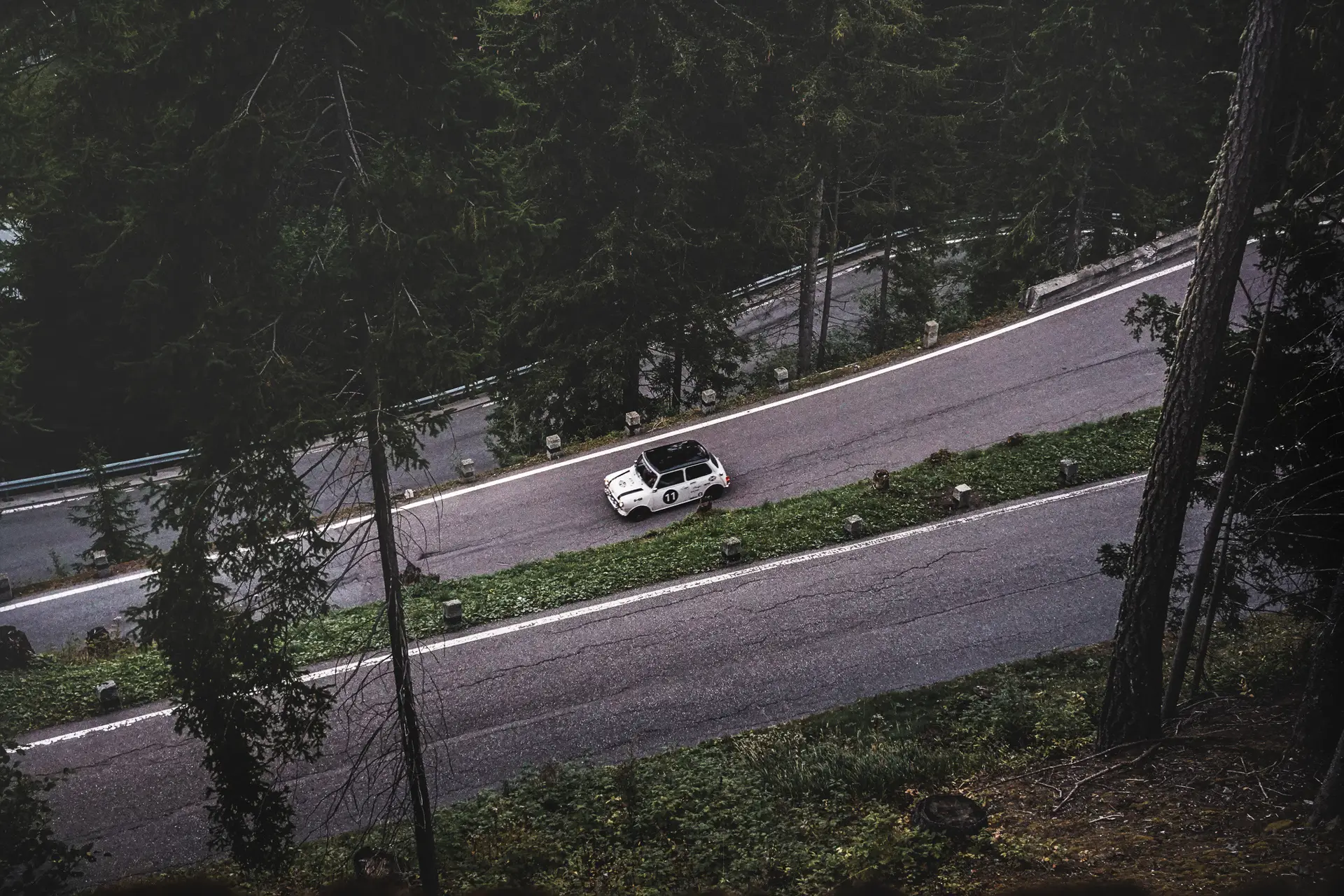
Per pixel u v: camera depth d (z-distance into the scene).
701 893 13.66
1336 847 11.59
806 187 32.59
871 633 21.53
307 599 14.07
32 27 15.94
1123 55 30.83
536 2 27.94
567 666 21.48
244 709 14.34
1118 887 11.50
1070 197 34.16
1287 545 15.36
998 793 15.30
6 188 21.30
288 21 12.70
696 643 21.78
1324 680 13.72
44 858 15.06
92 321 33.84
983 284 37.88
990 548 23.73
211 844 15.36
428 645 22.55
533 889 14.83
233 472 13.01
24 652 23.09
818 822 15.34
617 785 17.31
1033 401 29.84
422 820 14.87
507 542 27.19
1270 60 12.71
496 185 14.04
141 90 12.48
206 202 12.22
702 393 32.66
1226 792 13.86
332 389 13.49
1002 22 37.31
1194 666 18.89
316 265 13.05
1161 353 16.58
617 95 29.45
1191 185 34.66
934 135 33.47
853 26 29.41
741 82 28.81
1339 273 13.80
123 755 20.03
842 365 36.34
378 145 13.44
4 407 25.88
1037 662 20.06
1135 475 25.72
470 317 14.42
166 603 13.36
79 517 34.00
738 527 25.73
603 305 30.67
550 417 32.66
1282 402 14.47
